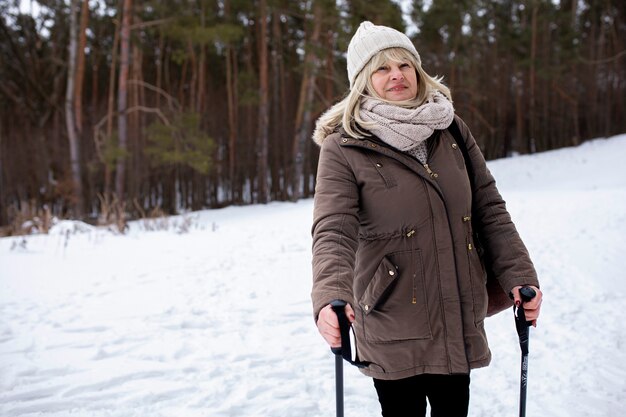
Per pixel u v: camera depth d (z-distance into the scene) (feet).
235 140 95.66
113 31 108.47
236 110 95.81
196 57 96.89
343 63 78.38
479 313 5.88
